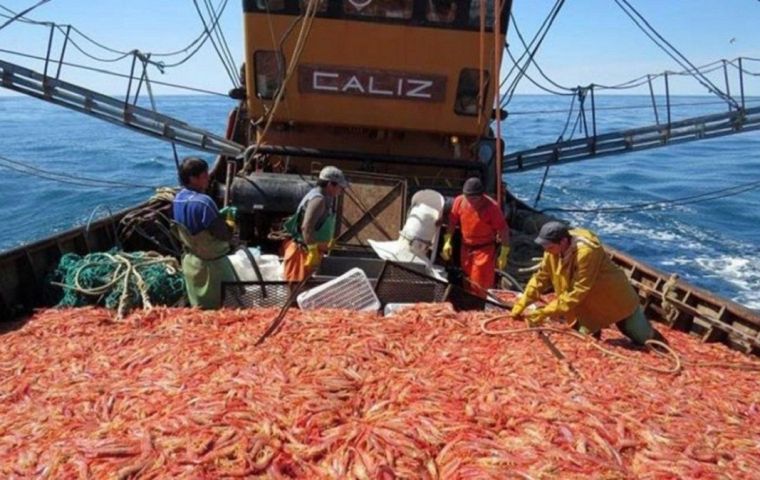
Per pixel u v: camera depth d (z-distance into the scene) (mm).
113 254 5863
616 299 4633
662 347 4914
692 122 8648
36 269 5930
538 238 4426
